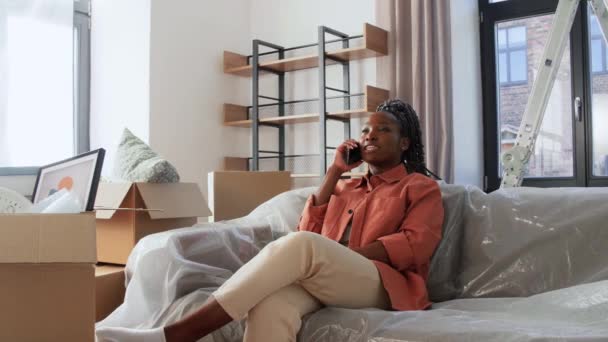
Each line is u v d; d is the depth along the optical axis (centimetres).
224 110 367
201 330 127
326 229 177
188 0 349
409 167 190
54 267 90
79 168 166
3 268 87
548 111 312
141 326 148
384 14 326
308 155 362
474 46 333
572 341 102
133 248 176
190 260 158
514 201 169
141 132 328
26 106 304
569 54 305
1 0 295
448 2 307
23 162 303
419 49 309
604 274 146
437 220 162
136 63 330
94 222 94
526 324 119
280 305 130
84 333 92
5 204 115
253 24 387
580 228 155
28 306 89
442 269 167
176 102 342
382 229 162
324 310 134
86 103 345
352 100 350
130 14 333
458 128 317
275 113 381
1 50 295
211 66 365
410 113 191
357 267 140
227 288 129
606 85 299
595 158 301
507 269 159
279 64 353
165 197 197
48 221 90
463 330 114
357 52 322
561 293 136
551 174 313
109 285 177
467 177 322
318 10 365
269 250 133
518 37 326
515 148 206
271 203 206
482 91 336
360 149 184
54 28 315
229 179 239
